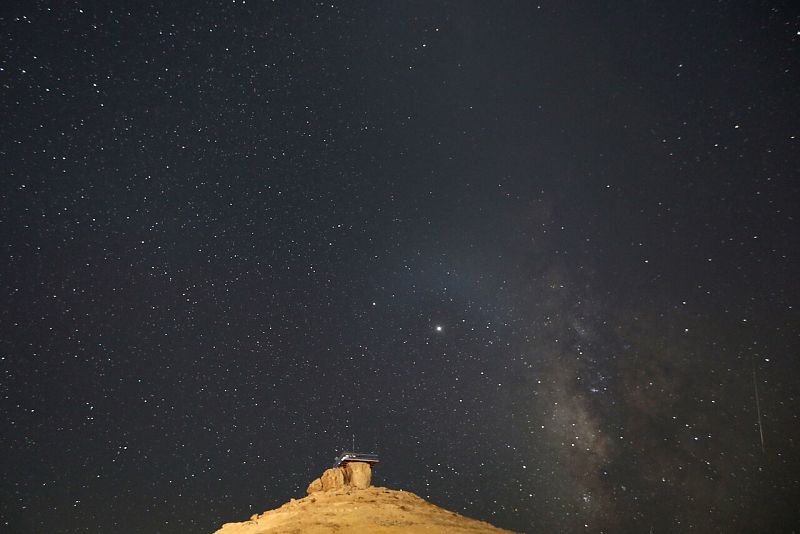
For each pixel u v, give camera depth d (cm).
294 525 1981
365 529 1897
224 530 2223
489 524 2142
